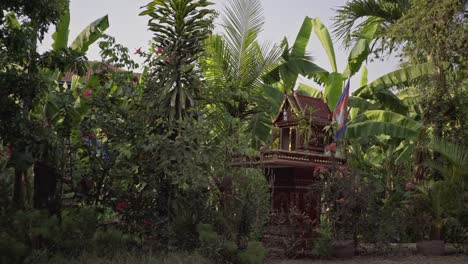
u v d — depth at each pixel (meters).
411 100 16.25
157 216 8.85
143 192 8.71
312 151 10.46
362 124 13.97
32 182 10.34
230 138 9.15
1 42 8.62
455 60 13.09
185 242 8.50
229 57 13.91
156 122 9.40
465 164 11.10
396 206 11.62
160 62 9.58
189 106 9.54
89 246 7.84
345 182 9.69
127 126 9.15
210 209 8.98
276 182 10.32
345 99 10.81
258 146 13.09
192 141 8.73
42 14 7.98
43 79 8.84
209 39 13.62
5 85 8.04
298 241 9.21
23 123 8.05
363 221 9.85
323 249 9.15
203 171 8.78
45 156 8.62
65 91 9.82
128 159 8.89
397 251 10.38
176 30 9.73
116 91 9.71
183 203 8.91
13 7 7.95
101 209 9.12
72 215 8.30
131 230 8.88
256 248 7.66
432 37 12.70
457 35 12.27
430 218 11.03
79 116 10.56
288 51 15.13
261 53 14.30
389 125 13.80
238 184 8.88
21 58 8.40
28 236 7.48
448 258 10.13
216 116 11.74
